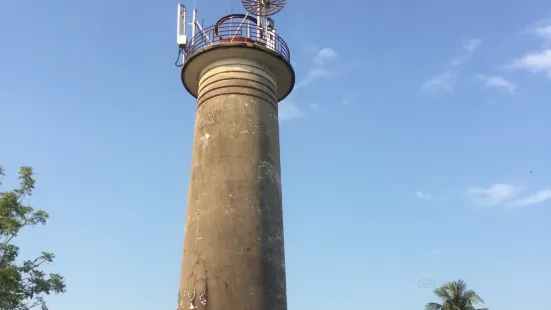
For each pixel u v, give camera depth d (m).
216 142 21.78
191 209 21.27
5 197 27.88
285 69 24.38
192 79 25.17
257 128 22.31
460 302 46.56
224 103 22.45
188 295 19.31
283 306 19.94
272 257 20.17
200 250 19.84
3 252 27.86
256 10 26.06
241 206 20.41
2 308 27.08
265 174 21.61
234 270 19.19
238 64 23.31
